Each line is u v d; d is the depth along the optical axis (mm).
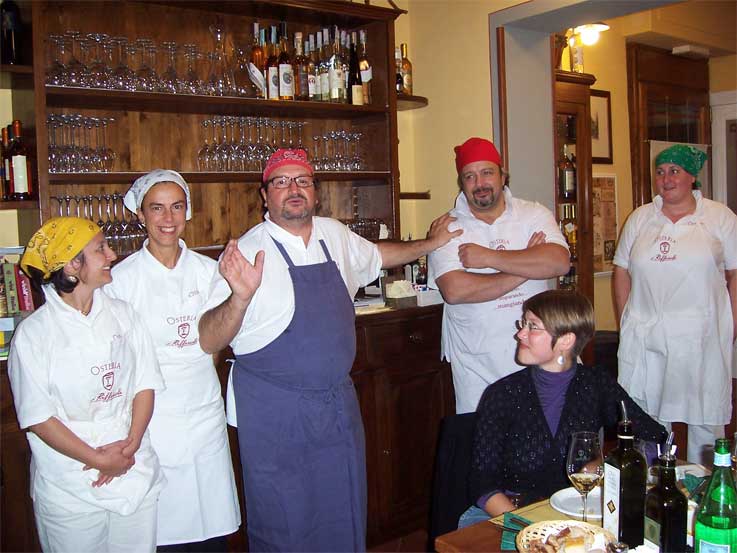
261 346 2053
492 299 2406
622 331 2975
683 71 5680
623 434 1306
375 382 2820
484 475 1709
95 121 2570
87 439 1788
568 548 1201
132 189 2127
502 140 3270
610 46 5004
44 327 1729
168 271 2092
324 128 3297
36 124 2264
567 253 2441
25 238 2490
